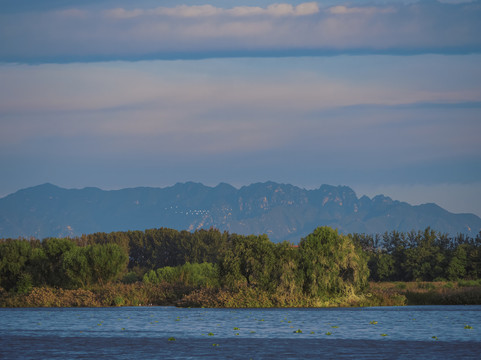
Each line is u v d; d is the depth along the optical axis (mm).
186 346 120688
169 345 122500
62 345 123375
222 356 106812
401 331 146125
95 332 149250
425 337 133625
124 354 109938
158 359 103938
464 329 150250
